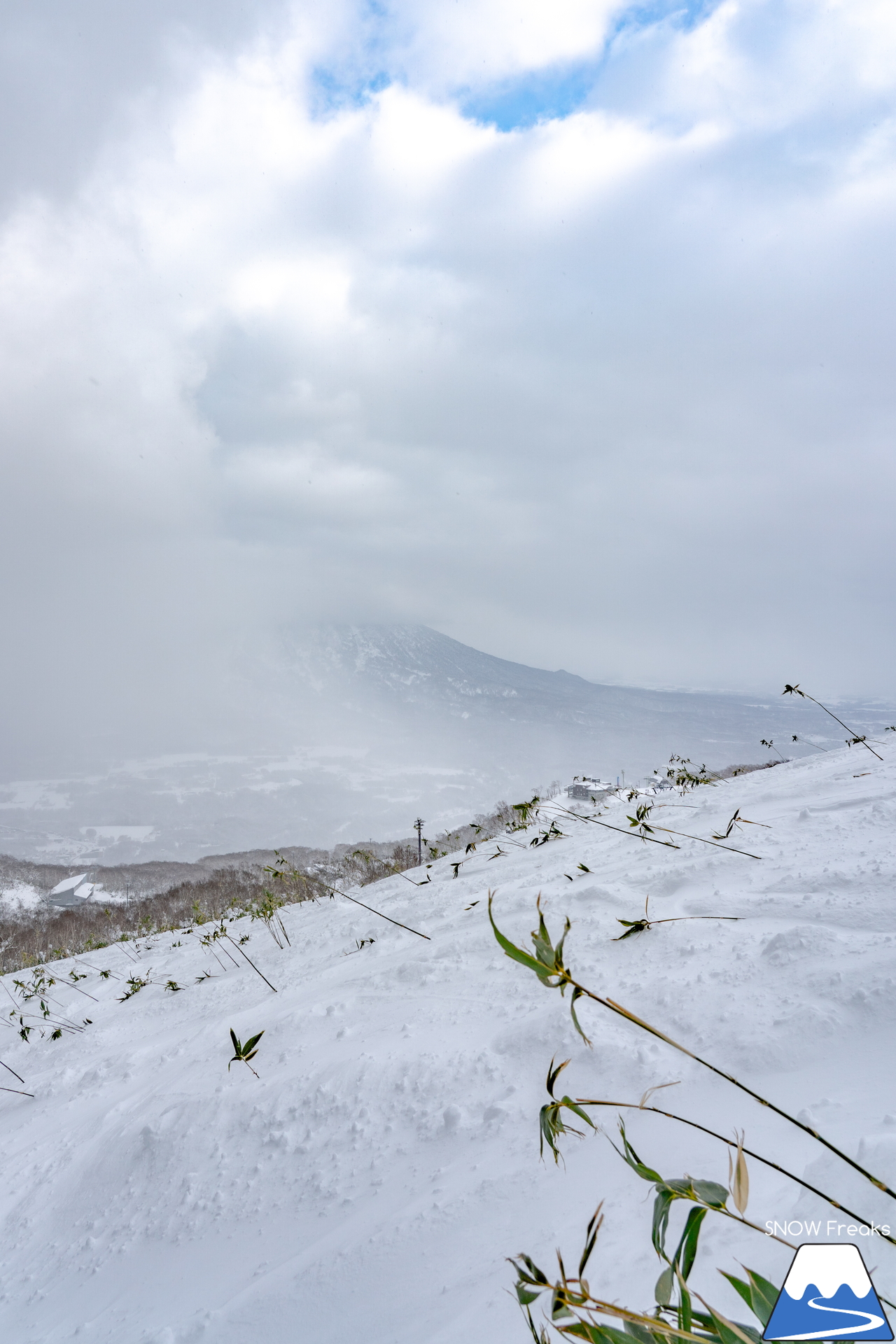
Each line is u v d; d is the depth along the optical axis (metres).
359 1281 1.79
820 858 3.61
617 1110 2.06
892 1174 1.28
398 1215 2.00
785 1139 1.64
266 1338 1.73
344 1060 2.99
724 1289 1.19
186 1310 2.00
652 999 2.59
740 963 2.64
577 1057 2.38
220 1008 4.90
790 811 4.92
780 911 3.06
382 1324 1.59
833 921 2.81
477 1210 1.88
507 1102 2.33
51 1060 5.20
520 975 3.29
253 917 8.86
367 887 8.23
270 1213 2.31
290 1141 2.64
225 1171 2.63
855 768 5.93
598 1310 0.73
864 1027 2.03
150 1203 2.66
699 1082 2.04
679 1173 1.64
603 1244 1.50
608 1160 1.85
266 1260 2.08
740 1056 2.08
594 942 3.30
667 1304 0.77
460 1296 1.55
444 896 5.76
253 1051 2.43
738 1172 0.78
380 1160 2.34
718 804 6.01
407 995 3.52
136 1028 5.27
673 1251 1.37
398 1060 2.82
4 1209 3.06
